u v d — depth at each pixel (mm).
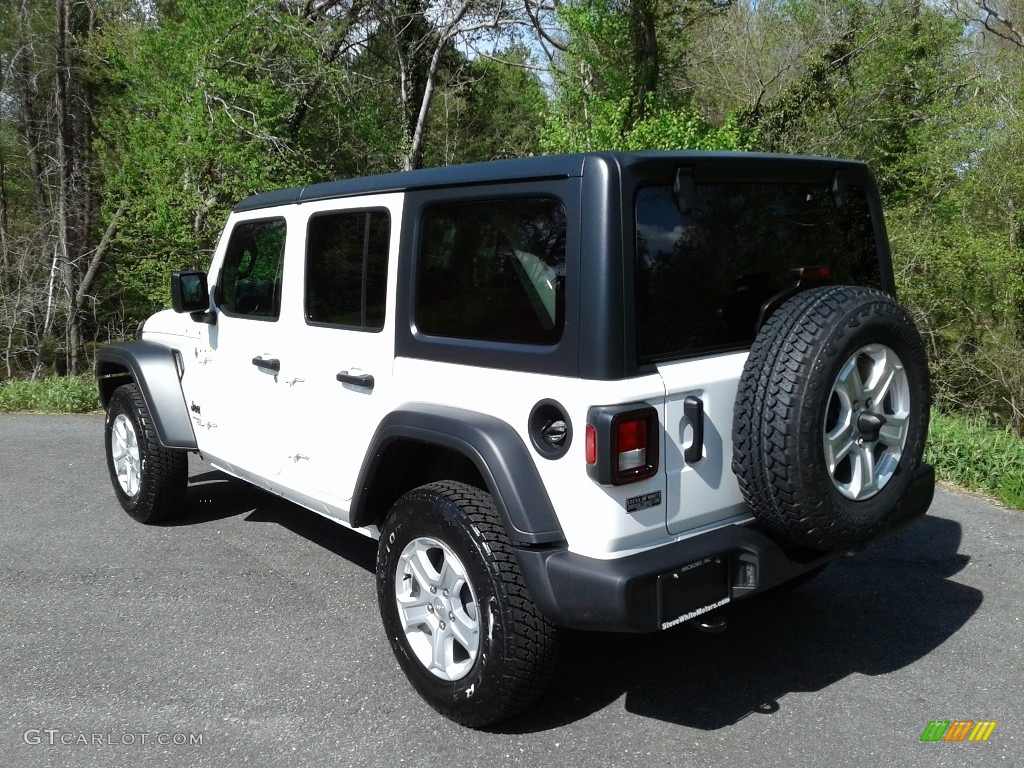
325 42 16359
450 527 3086
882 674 3631
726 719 3305
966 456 6379
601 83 17234
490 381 3105
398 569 3355
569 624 2830
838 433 2895
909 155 14875
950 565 4812
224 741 3176
